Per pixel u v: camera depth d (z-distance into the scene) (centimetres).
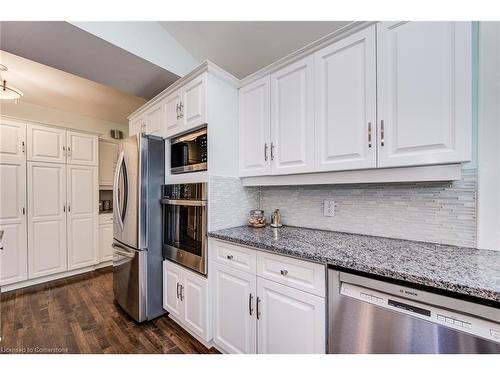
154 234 193
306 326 107
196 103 168
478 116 106
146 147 189
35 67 227
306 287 108
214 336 155
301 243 125
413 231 129
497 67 101
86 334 174
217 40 187
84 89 278
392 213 137
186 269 174
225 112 174
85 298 237
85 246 315
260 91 169
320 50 134
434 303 76
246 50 188
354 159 122
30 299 235
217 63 210
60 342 165
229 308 145
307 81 141
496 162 103
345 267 94
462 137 93
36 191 275
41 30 137
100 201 377
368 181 125
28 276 267
